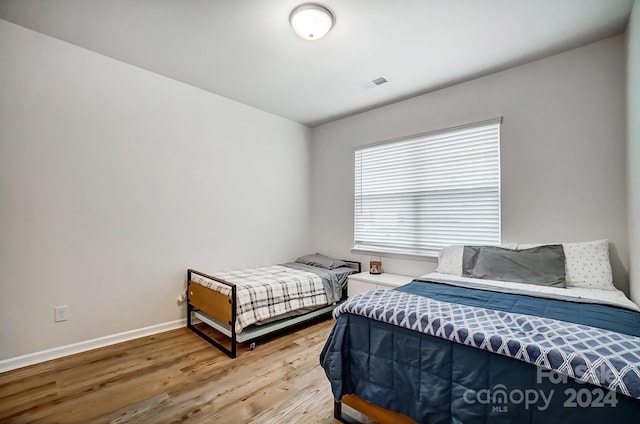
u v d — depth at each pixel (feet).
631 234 6.54
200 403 5.89
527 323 4.29
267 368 7.33
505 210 9.01
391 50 8.08
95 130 8.37
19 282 7.22
